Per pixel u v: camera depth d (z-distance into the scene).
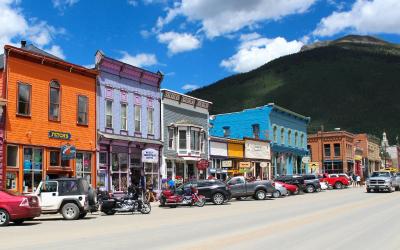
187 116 43.78
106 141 34.00
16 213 18.45
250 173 52.41
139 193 25.52
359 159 90.25
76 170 31.66
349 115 157.50
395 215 20.56
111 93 35.34
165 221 19.64
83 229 16.77
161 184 39.06
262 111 59.34
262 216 21.09
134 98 37.56
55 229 16.94
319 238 13.35
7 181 27.03
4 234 15.31
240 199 38.34
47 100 30.03
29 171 28.41
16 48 27.86
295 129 67.50
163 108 40.59
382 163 113.94
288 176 45.47
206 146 45.62
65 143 30.95
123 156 35.75
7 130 27.19
